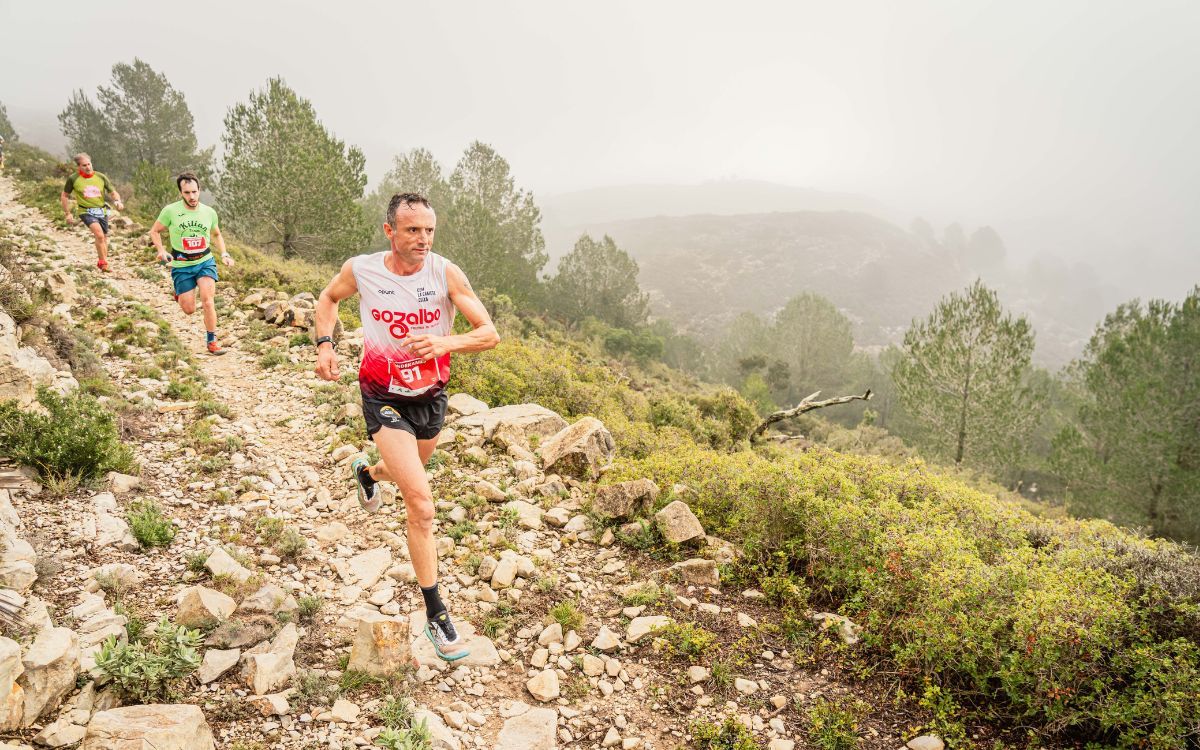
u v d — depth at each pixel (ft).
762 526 15.81
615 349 150.20
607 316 168.14
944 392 74.13
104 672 8.48
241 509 14.87
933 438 76.43
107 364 22.54
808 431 110.01
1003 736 10.28
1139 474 61.72
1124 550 14.97
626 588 13.80
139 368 22.49
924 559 13.08
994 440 71.72
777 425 108.17
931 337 74.74
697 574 14.39
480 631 11.79
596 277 168.25
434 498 16.76
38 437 13.91
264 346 28.76
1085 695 10.55
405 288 9.59
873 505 17.22
